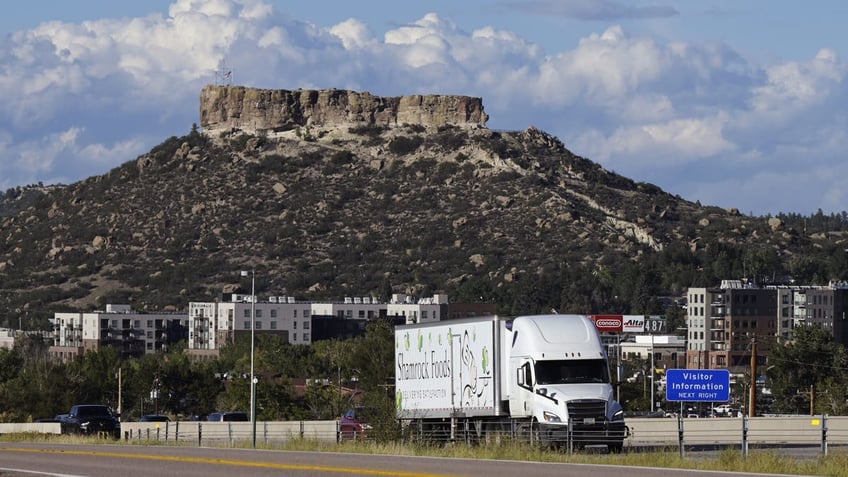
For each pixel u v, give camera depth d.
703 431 96.75
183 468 60.72
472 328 88.12
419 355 94.81
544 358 82.19
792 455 71.50
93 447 87.50
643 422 98.75
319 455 71.69
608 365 83.06
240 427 118.19
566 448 77.25
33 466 64.56
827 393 192.88
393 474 54.47
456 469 57.25
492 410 85.81
